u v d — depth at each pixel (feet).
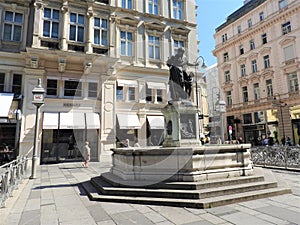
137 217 13.37
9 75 44.24
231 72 101.24
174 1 63.46
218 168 19.21
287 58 78.13
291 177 26.09
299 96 71.82
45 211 14.65
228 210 14.30
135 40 55.06
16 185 21.42
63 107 46.60
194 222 12.41
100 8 52.75
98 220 13.01
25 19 46.75
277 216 13.12
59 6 48.85
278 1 81.82
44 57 45.44
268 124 81.87
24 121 43.19
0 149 41.50
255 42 90.53
